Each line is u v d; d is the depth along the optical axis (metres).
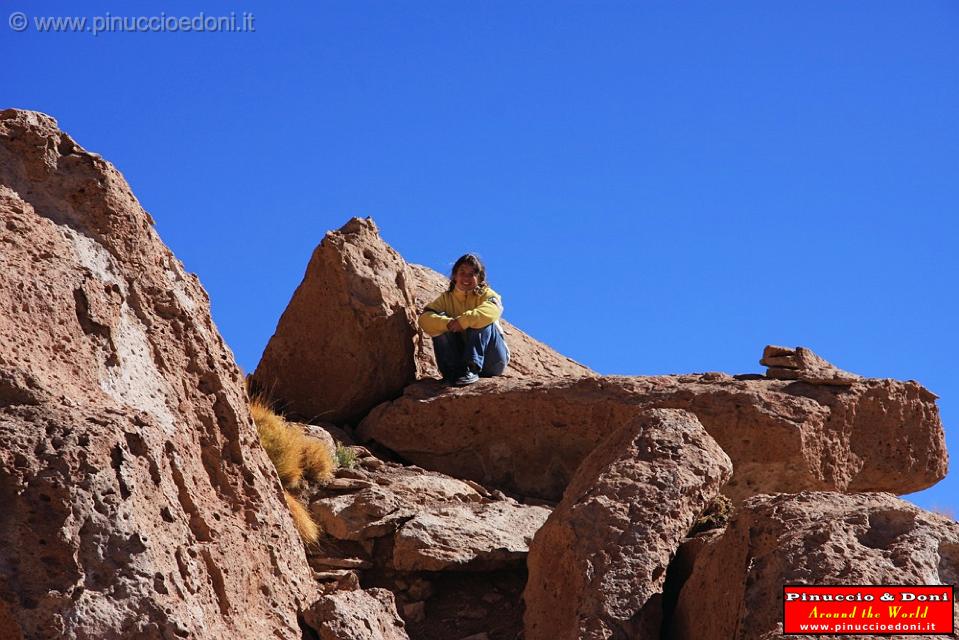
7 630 5.04
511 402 10.18
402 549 7.77
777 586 5.54
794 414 9.45
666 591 6.67
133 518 5.39
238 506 6.56
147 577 5.31
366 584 7.85
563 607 6.58
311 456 8.78
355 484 8.72
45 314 6.01
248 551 6.37
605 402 9.85
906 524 5.73
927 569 5.51
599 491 6.85
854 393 9.74
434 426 10.38
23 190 6.58
